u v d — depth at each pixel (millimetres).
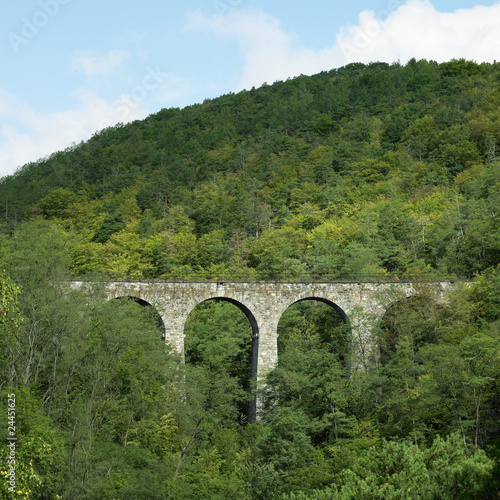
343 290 59594
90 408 37156
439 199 102250
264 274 83062
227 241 102812
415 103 172875
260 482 36156
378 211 99750
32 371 39375
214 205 121062
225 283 57438
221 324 71000
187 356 67812
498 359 39094
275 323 57906
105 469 34344
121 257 95812
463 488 20297
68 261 46594
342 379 50906
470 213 85062
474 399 38625
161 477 38031
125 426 42406
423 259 79750
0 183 183875
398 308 57656
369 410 48219
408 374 47688
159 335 55906
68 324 40156
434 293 60031
